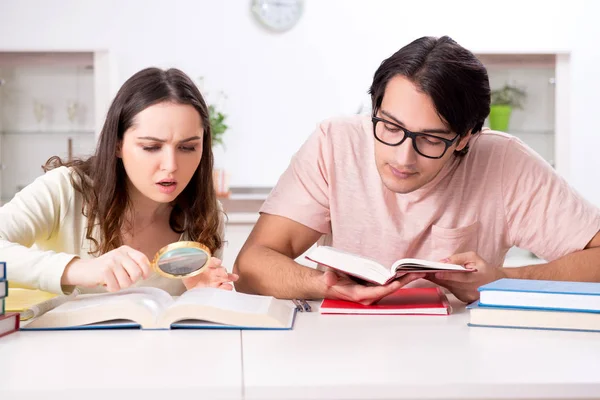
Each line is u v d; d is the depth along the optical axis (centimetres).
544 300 126
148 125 145
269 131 453
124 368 99
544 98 427
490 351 109
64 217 162
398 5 453
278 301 141
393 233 180
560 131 425
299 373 96
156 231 172
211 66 448
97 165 159
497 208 179
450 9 454
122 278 132
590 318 124
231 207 395
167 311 125
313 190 182
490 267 151
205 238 171
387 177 155
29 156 429
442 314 140
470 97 149
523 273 159
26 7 438
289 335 120
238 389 89
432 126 147
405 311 140
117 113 151
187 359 103
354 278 158
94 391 89
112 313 125
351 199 182
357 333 122
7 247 140
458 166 178
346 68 454
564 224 175
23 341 116
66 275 135
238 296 137
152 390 89
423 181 154
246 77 450
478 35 454
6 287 123
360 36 453
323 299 159
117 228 162
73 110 427
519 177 178
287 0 448
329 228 188
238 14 448
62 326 125
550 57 423
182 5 445
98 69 414
